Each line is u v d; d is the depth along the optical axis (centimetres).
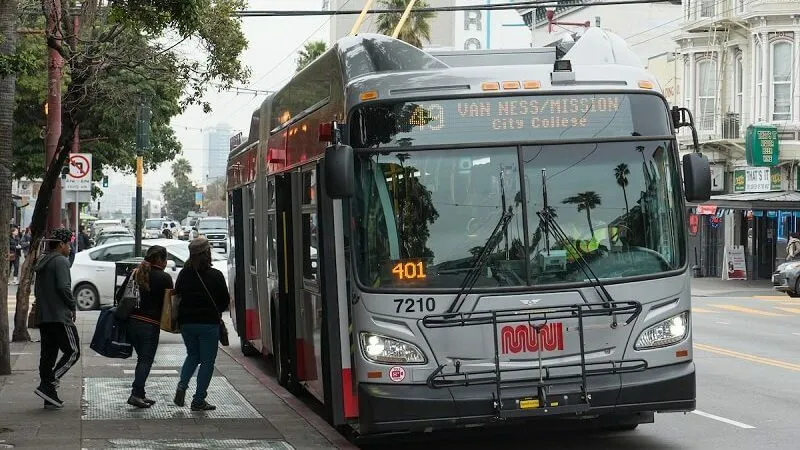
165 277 1498
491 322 1082
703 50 5534
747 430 1326
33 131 5172
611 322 1098
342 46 1193
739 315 3378
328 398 1221
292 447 1222
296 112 1470
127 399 1576
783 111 5069
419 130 1113
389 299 1085
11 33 1731
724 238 5541
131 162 5697
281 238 1567
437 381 1075
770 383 1755
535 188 1109
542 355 1088
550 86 1127
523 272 1095
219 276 1478
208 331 1471
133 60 2567
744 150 5281
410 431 1105
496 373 1076
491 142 1113
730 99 5434
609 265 1109
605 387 1090
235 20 2695
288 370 1631
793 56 5016
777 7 5016
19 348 2245
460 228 1098
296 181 1445
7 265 1812
